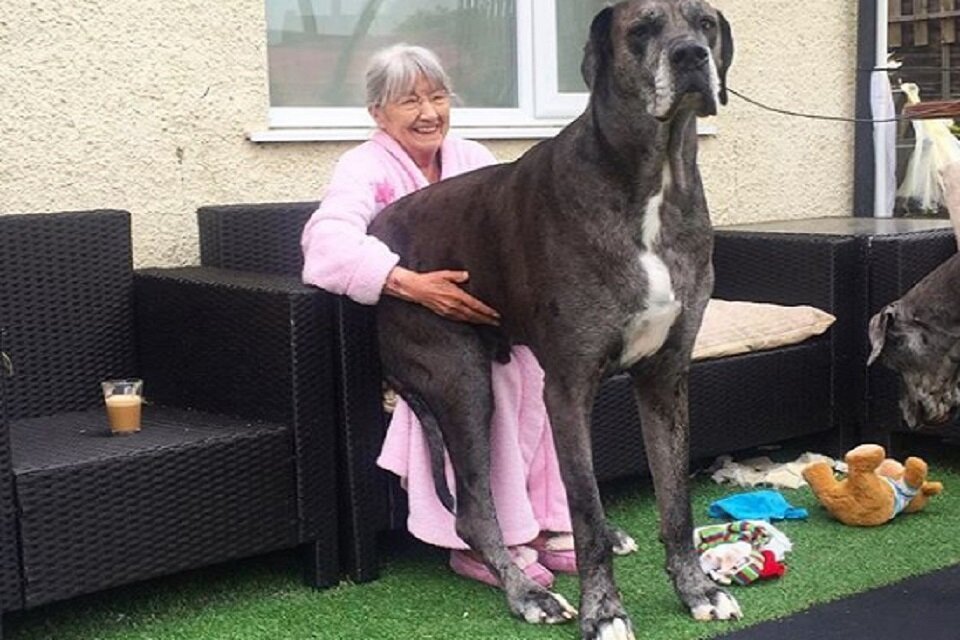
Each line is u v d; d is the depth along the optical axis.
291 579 3.36
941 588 3.13
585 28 5.24
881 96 5.92
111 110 4.01
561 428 2.83
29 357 3.60
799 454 4.57
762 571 3.17
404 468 3.19
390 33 4.73
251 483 3.10
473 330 3.07
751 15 5.61
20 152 3.85
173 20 4.11
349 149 4.52
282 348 3.17
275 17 4.46
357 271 3.09
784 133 5.79
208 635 2.96
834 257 4.36
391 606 3.11
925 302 3.56
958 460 4.45
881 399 4.36
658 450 2.98
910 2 7.69
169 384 3.64
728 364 4.04
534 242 2.82
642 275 2.73
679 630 2.87
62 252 3.65
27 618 3.10
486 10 4.97
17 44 3.82
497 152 4.93
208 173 4.23
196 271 3.78
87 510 2.85
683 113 2.64
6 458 2.73
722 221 5.61
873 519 3.63
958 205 3.47
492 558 3.06
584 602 2.80
